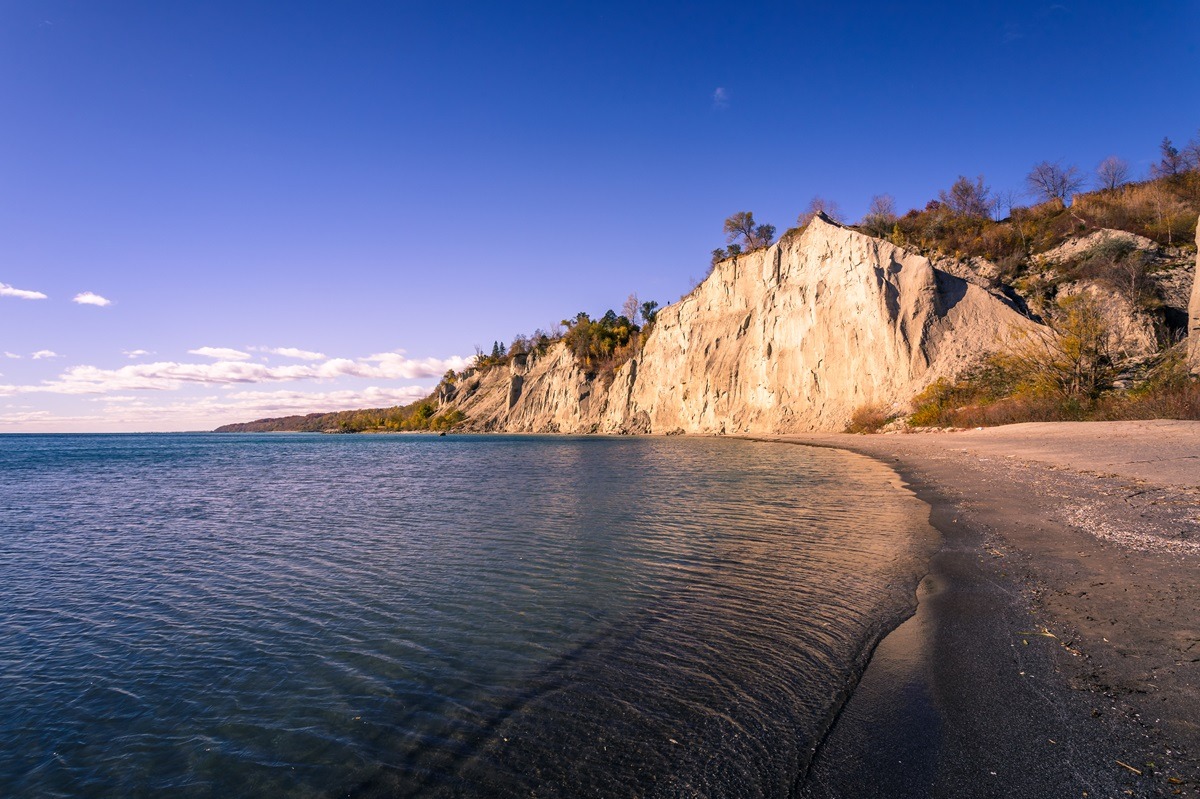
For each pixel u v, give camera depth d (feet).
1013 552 27.07
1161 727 12.26
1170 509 32.27
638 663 18.48
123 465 142.00
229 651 21.62
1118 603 19.11
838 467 78.28
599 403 300.61
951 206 205.87
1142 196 159.74
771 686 16.31
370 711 16.63
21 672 20.39
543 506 53.21
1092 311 108.78
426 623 23.41
